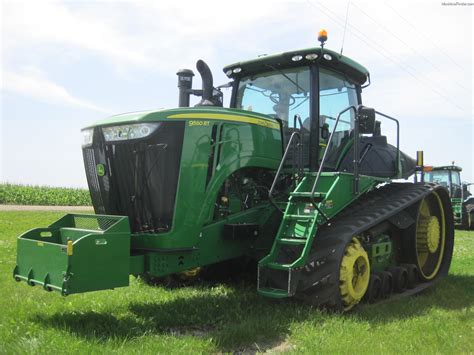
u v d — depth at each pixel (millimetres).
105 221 4426
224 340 3734
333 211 4859
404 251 6141
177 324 4262
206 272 6082
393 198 5773
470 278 6828
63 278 3736
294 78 5742
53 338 3537
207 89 5473
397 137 6270
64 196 27812
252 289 5574
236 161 4906
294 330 3996
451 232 6902
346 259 4641
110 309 4551
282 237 4750
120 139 4555
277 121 5504
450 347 3650
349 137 6062
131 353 3295
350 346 3588
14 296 4871
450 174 18500
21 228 11961
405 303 5086
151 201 4461
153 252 4402
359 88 6406
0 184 27219
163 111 4492
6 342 3484
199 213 4594
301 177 5062
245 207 5137
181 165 4461
